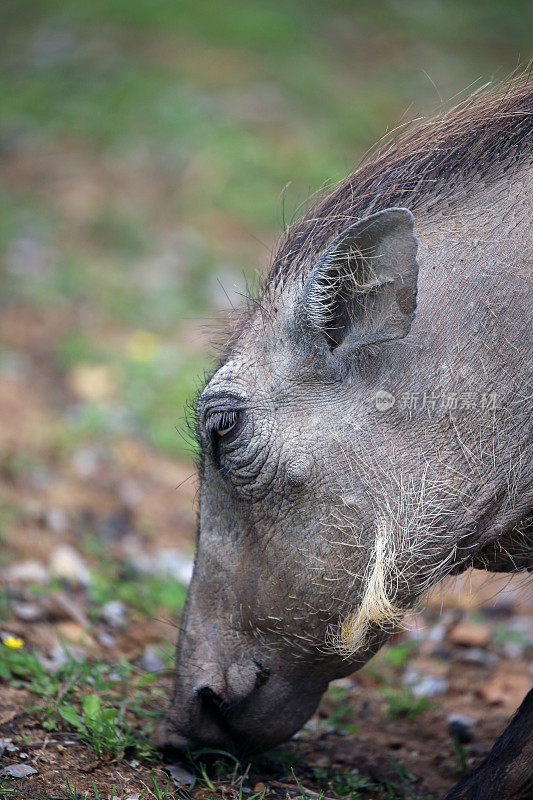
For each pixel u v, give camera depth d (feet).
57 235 59.88
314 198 23.09
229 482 19.27
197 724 19.99
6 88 75.97
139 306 54.08
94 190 65.10
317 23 95.25
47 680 23.36
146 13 88.84
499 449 18.72
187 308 54.34
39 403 44.75
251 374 19.20
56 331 51.06
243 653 19.63
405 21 99.25
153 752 20.66
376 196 20.18
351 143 74.28
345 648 18.93
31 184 65.26
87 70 78.33
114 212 62.44
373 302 18.12
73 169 67.21
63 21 86.84
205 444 19.60
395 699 27.45
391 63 89.56
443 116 21.68
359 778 21.95
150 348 49.98
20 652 24.68
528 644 32.76
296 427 18.84
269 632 19.36
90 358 48.73
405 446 18.70
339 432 18.72
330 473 18.69
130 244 60.13
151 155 69.00
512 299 18.71
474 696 28.96
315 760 22.97
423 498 18.65
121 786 19.08
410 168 20.39
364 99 80.89
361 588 18.80
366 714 26.84
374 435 18.71
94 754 20.24
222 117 73.77
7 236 58.49
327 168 68.80
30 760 19.62
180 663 19.98
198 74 80.18
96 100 74.23
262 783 20.01
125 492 39.42
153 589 32.22
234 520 19.43
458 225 19.36
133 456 42.29
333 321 18.62
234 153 69.00
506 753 18.15
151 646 28.30
